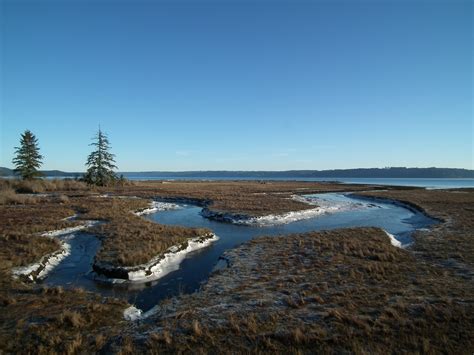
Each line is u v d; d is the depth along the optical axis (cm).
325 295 985
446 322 776
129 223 2283
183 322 823
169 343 716
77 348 713
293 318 827
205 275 1333
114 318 879
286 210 3209
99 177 6412
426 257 1427
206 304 955
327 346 693
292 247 1644
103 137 6475
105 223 2347
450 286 1030
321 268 1274
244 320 807
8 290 1059
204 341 727
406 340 701
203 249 1772
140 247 1581
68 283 1231
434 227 2231
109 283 1227
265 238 1888
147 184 8100
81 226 2250
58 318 827
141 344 725
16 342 729
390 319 795
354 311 855
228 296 1012
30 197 3644
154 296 1103
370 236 1878
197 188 6681
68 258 1562
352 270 1213
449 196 4969
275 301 949
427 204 3778
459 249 1539
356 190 6925
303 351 678
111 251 1527
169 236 1844
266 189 6669
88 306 928
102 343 739
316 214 3225
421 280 1091
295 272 1236
